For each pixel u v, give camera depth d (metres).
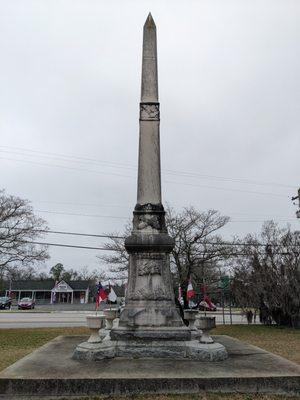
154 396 6.87
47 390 6.86
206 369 7.81
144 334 9.52
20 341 17.27
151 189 11.00
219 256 27.41
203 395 6.92
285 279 24.02
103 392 6.91
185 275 26.58
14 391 6.85
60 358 8.83
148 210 10.82
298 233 27.62
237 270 30.89
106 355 8.77
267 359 8.95
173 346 9.15
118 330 9.62
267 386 7.16
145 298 10.03
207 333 9.37
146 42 12.27
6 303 52.75
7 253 23.84
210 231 27.56
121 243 29.00
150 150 11.27
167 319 9.86
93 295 71.00
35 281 72.62
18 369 7.65
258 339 18.23
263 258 24.89
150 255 10.35
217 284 30.89
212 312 41.69
